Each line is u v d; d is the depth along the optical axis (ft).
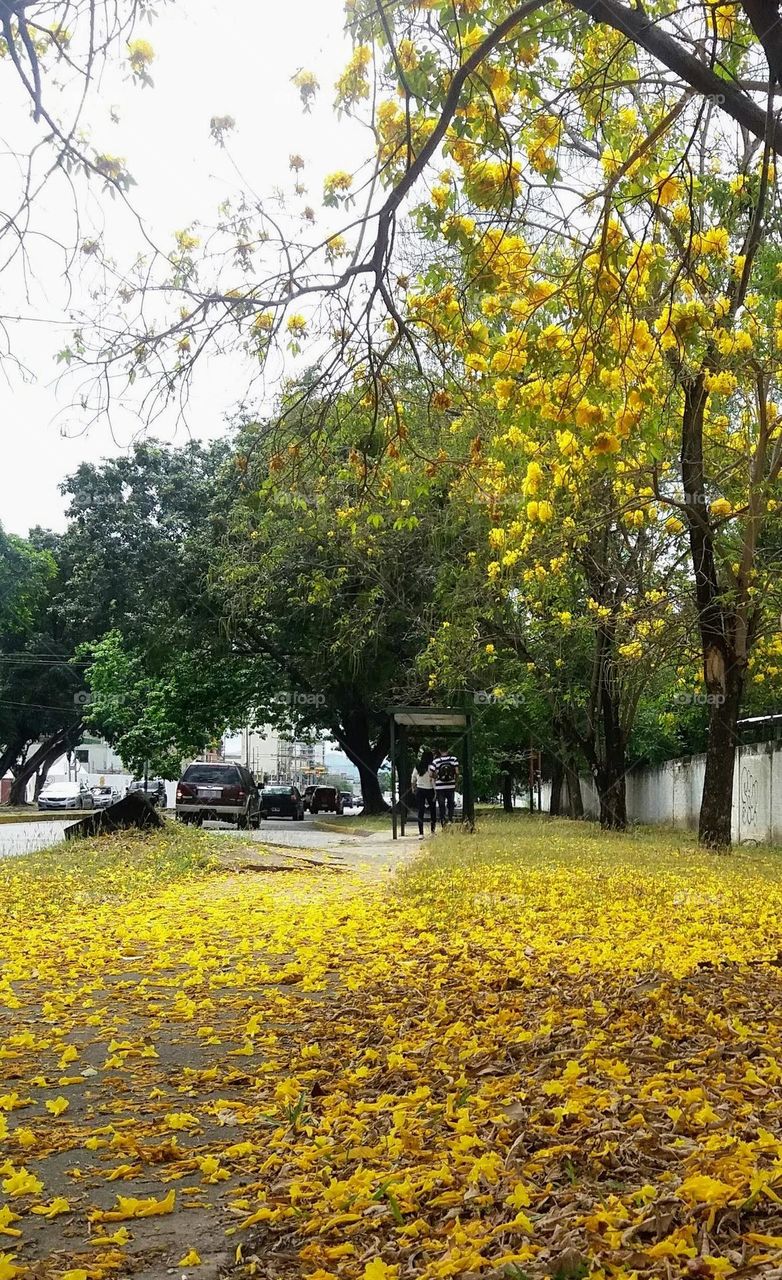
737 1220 10.16
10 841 77.87
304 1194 11.80
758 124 17.52
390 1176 11.77
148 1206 11.64
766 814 69.10
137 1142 13.71
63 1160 13.51
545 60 22.81
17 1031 19.69
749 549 48.60
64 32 20.06
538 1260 9.53
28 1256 10.84
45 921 34.50
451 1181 11.66
